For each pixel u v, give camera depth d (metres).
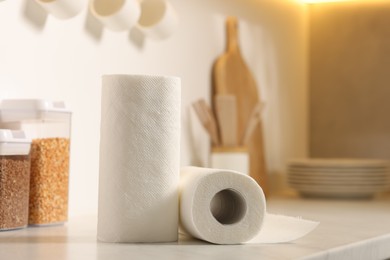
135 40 1.88
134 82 1.20
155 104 1.21
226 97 2.09
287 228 1.32
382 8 2.56
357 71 2.60
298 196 2.37
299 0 2.63
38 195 1.45
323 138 2.66
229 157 2.06
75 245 1.18
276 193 2.48
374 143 2.57
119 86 1.20
